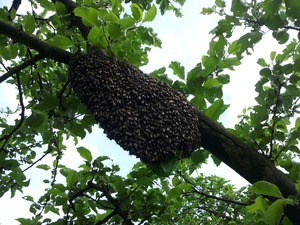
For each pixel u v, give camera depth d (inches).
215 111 44.8
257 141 47.4
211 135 41.9
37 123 50.6
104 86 40.1
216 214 65.0
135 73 42.1
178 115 39.7
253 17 40.2
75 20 52.8
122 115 38.9
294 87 45.9
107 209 55.3
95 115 39.8
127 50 47.2
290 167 41.3
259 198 35.6
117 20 43.7
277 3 37.3
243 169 41.3
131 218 52.5
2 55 49.8
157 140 38.3
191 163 58.3
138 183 51.8
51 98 50.2
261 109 46.2
